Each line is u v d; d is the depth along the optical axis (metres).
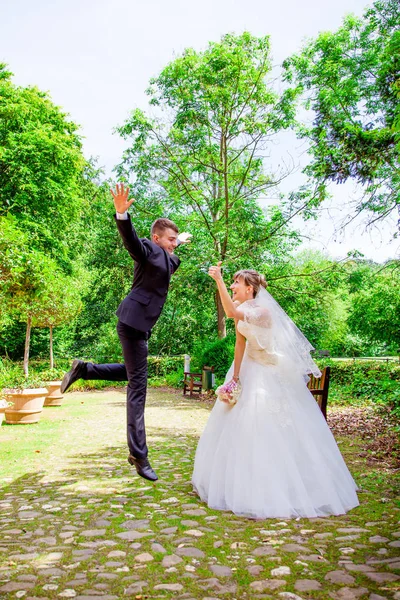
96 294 25.30
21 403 8.86
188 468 5.09
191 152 19.42
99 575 2.30
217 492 3.57
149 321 3.40
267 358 3.83
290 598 2.03
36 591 2.12
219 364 15.60
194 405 12.70
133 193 20.08
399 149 4.98
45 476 4.72
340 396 12.47
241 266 19.33
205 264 19.47
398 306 15.02
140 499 3.81
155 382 20.56
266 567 2.38
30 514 3.39
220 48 18.17
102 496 3.92
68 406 12.67
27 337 12.16
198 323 25.44
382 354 30.45
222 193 21.48
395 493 3.97
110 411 11.34
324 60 16.38
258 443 3.50
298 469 3.51
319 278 19.42
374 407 10.19
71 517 3.31
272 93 18.84
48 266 9.59
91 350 25.81
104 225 23.33
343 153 7.20
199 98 18.72
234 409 3.75
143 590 2.13
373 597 2.03
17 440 7.06
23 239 8.43
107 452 6.09
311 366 3.99
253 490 3.35
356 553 2.56
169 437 7.44
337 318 28.16
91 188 27.25
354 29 16.23
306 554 2.56
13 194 19.77
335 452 3.81
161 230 3.67
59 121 21.83
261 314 3.76
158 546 2.71
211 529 3.03
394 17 14.73
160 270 3.40
